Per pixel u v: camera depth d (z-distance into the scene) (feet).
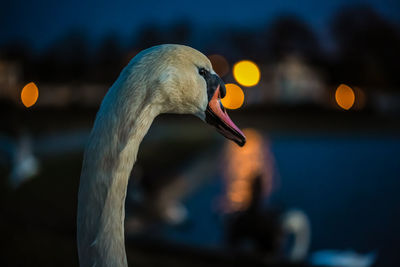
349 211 35.19
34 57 214.28
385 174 51.75
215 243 26.40
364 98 170.71
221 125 5.77
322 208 36.14
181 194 38.83
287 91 196.85
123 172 4.66
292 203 37.42
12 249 16.35
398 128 109.50
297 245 22.35
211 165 54.03
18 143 34.83
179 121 114.42
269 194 40.22
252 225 19.90
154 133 82.53
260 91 196.13
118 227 4.67
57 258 16.01
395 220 32.45
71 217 24.95
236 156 61.87
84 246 4.64
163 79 4.97
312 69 208.95
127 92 4.73
